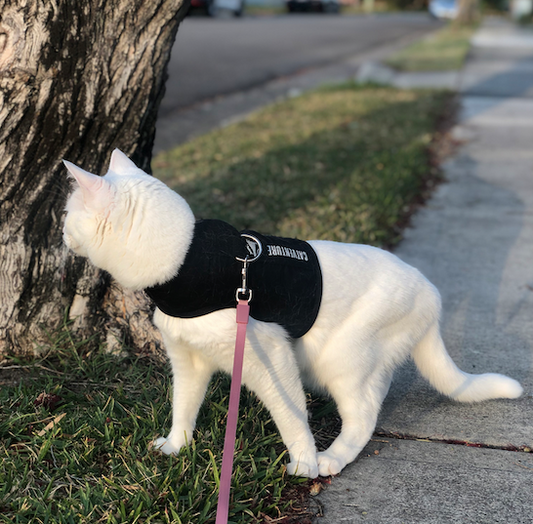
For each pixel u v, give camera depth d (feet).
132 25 2.67
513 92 10.96
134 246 2.00
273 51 17.01
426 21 38.32
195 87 11.19
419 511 2.12
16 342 2.90
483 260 4.33
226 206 4.94
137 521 2.04
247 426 2.52
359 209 4.84
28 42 2.51
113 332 2.98
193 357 2.35
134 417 2.48
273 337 2.16
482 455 2.42
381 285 2.35
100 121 2.78
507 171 6.38
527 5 35.55
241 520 2.06
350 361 2.32
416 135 7.50
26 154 2.68
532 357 3.13
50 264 2.86
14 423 2.45
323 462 2.28
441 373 2.61
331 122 8.20
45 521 2.02
